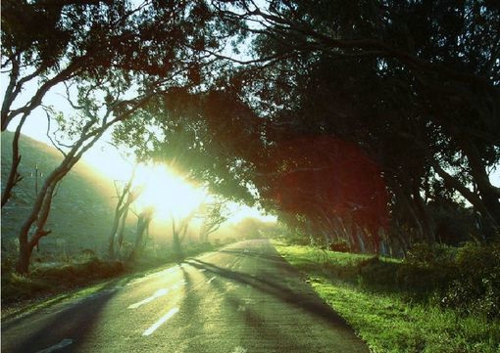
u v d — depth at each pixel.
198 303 13.12
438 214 45.97
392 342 7.67
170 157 32.38
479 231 32.12
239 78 18.48
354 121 22.19
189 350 7.45
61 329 9.52
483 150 22.83
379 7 14.42
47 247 49.69
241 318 10.47
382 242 47.00
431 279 14.47
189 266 31.20
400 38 14.89
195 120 28.00
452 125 18.05
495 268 11.23
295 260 36.56
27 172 84.75
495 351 6.84
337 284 18.14
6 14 11.70
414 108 18.55
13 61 14.83
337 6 13.54
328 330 8.90
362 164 30.30
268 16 13.91
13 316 11.68
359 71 17.17
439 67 13.62
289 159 33.47
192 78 15.45
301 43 16.19
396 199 34.91
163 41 13.48
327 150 28.55
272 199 47.94
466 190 19.80
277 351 7.28
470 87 15.77
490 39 15.47
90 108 23.31
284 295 14.73
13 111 15.91
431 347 7.18
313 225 86.62
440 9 14.16
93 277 22.97
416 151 24.33
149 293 15.95
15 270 19.34
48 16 12.20
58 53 13.52
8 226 57.00
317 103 20.95
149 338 8.44
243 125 24.97
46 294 17.03
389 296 13.96
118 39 13.24
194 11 13.01
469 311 9.88
